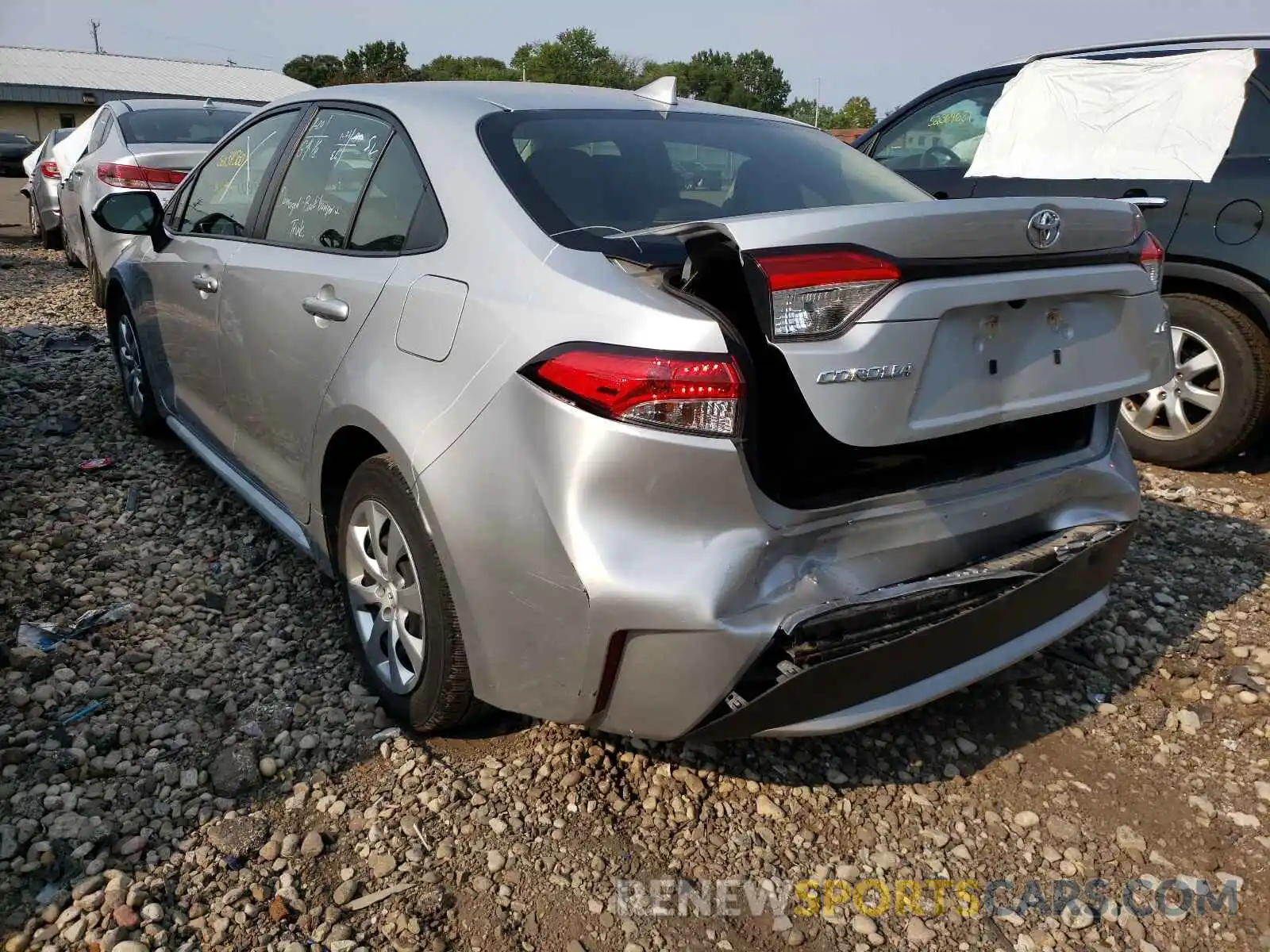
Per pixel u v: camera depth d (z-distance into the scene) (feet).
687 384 6.55
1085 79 17.12
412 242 8.73
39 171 37.60
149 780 8.36
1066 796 8.71
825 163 10.39
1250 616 11.80
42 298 27.84
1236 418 15.87
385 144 9.67
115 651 10.25
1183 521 14.53
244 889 7.29
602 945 7.00
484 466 7.30
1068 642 11.12
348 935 6.95
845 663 7.04
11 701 9.29
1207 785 8.89
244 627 10.81
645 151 9.24
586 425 6.75
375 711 9.35
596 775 8.62
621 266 7.20
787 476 7.12
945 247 6.80
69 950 6.73
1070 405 7.69
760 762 8.92
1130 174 16.42
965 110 19.10
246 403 11.20
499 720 9.30
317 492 9.78
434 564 8.03
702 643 6.74
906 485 7.61
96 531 13.03
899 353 6.58
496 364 7.32
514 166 8.49
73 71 156.25
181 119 26.84
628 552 6.77
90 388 19.19
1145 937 7.30
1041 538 8.57
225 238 11.90
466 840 7.85
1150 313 8.14
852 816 8.37
